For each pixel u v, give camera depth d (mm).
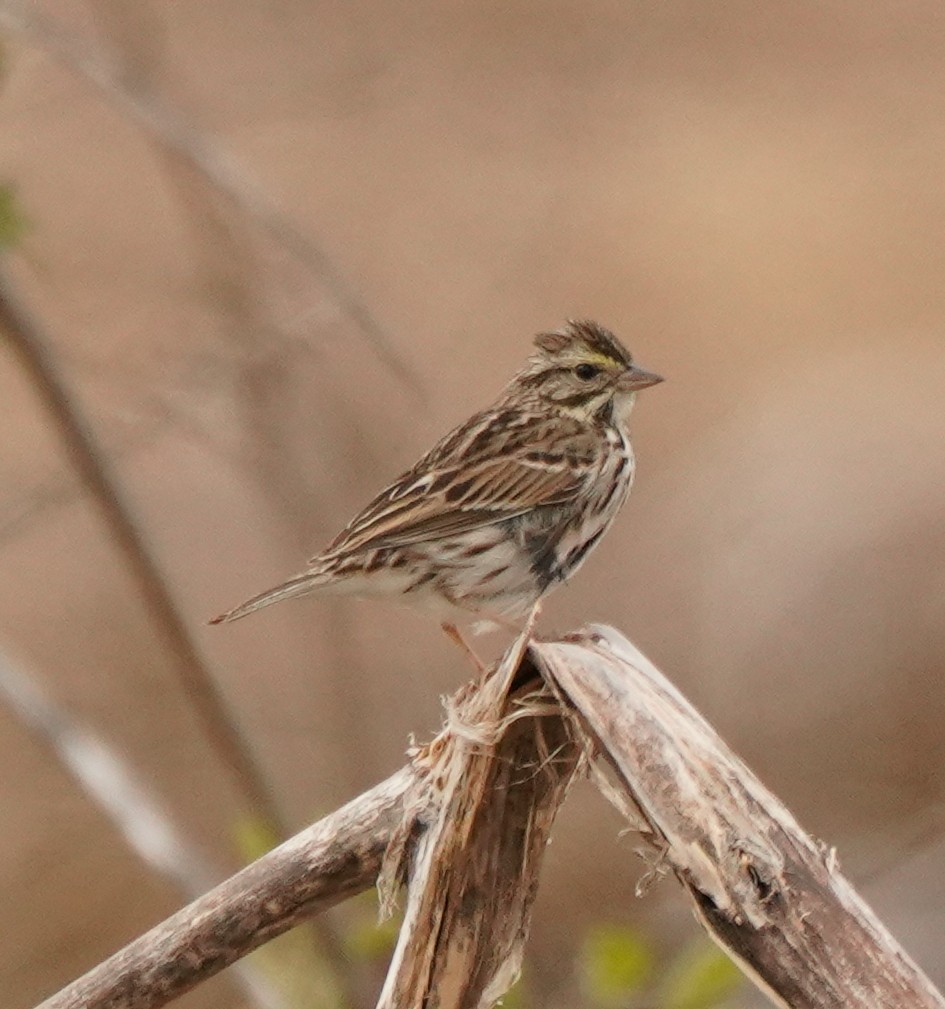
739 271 20031
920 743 14789
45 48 8180
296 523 11117
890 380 17609
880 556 15648
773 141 21984
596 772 5383
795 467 16594
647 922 12383
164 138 8234
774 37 23844
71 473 12148
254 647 15148
